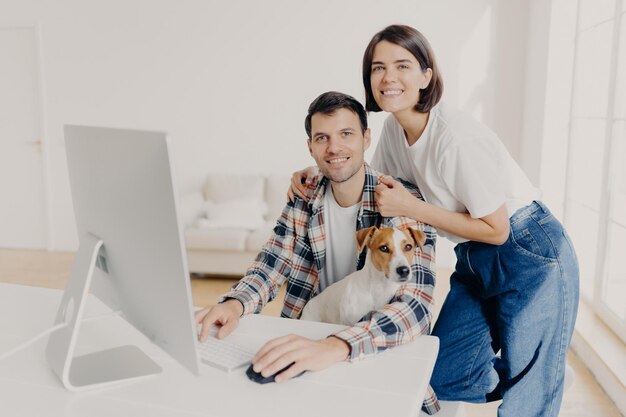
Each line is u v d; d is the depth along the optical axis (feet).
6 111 17.46
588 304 11.05
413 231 4.74
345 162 4.84
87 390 3.36
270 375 3.43
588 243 11.22
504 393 5.70
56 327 3.56
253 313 4.76
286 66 16.01
